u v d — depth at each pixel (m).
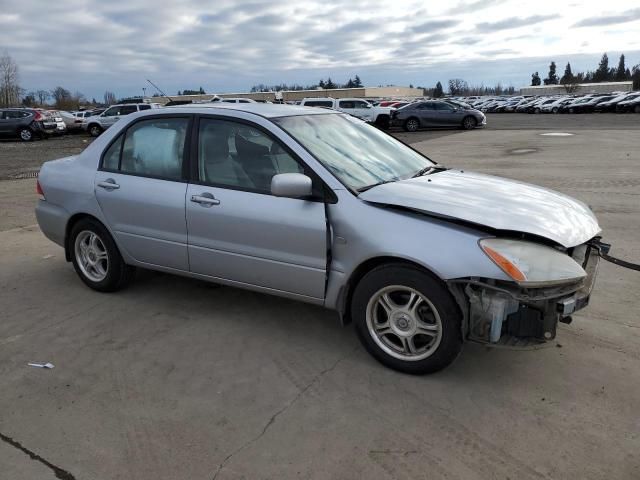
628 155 13.52
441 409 3.00
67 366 3.53
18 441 2.78
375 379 3.33
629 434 2.76
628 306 4.32
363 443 2.73
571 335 3.83
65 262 5.71
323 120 4.22
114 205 4.41
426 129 29.89
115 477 2.52
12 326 4.14
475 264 2.96
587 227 3.44
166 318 4.26
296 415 2.97
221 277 4.03
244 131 3.86
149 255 4.36
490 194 3.53
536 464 2.55
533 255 2.98
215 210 3.84
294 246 3.56
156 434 2.82
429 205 3.21
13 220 7.82
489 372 3.37
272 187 3.34
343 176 3.54
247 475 2.51
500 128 28.11
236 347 3.77
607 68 132.75
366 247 3.27
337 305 3.56
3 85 69.06
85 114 37.38
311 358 3.60
